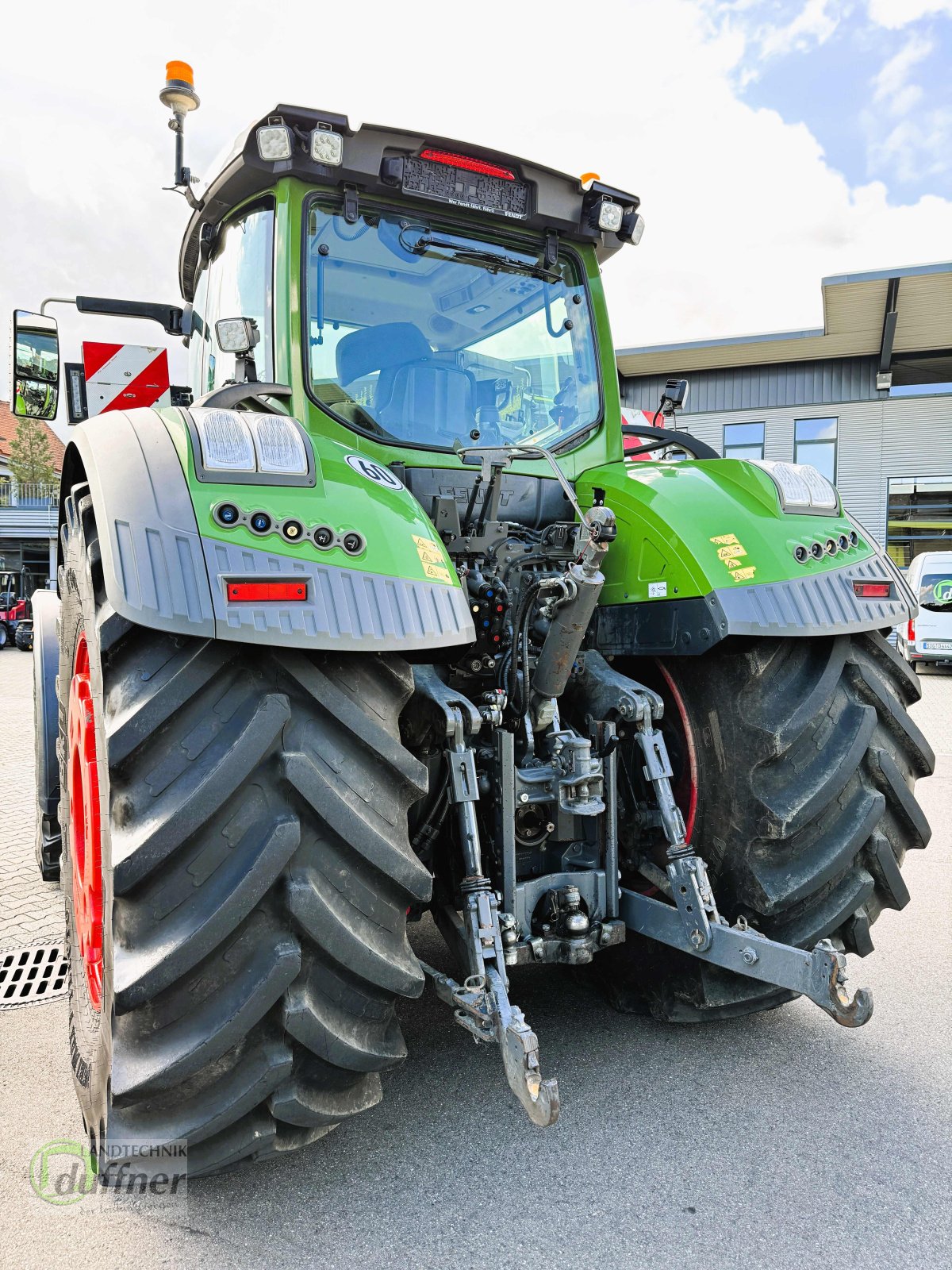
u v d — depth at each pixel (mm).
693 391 23625
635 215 2814
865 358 22312
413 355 2516
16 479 53031
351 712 1627
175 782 1513
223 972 1531
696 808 2389
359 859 1628
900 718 2344
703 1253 1703
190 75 2715
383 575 1684
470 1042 2562
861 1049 2518
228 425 1723
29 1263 1694
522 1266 1671
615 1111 2197
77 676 2139
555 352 2795
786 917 2275
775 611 2201
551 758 2248
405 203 2520
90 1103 1786
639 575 2438
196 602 1506
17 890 4023
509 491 2588
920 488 22203
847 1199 1857
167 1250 1726
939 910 3672
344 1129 2123
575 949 2154
